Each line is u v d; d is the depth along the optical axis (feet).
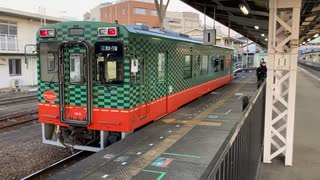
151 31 29.45
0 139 32.35
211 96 51.42
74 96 24.59
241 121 12.32
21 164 25.07
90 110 23.98
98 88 23.94
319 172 20.07
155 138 23.94
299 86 79.25
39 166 24.72
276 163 21.72
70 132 25.70
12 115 44.52
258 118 21.97
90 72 23.65
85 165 18.30
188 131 26.27
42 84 25.84
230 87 66.54
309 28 50.11
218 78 61.77
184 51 37.81
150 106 28.04
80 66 24.17
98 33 23.49
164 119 30.91
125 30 22.91
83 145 25.30
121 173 17.22
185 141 23.26
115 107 23.73
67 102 24.90
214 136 24.72
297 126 32.78
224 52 67.26
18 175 22.82
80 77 24.22
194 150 21.16
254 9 33.17
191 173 17.26
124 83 23.36
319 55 271.28
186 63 39.01
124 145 21.99
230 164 9.53
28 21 92.02
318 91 67.31
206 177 6.55
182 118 31.71
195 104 42.09
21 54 85.25
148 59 26.96
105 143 24.41
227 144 9.07
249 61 177.06
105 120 24.02
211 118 31.99
